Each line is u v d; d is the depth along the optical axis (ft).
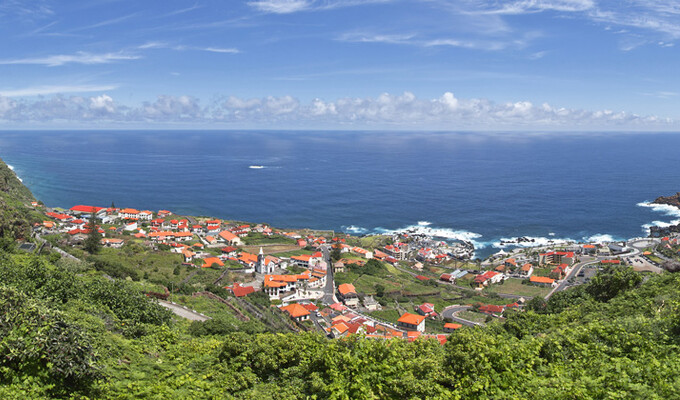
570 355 67.21
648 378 52.90
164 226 458.09
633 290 111.24
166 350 82.02
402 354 64.69
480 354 59.62
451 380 58.70
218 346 79.77
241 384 63.62
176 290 225.15
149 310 119.34
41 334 51.85
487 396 55.06
